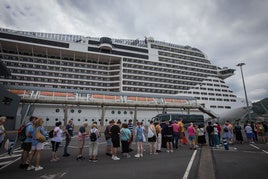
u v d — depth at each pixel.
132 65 47.28
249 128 14.80
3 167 7.10
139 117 39.22
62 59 45.31
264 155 9.02
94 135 8.35
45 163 7.70
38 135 6.70
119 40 62.22
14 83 36.75
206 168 6.49
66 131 9.70
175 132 12.12
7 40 38.44
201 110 45.06
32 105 32.81
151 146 10.15
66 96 34.84
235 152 10.00
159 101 41.06
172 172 6.05
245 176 5.48
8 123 25.53
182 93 46.69
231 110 46.72
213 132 12.34
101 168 6.71
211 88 49.12
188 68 53.44
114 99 37.91
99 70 46.53
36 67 40.56
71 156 9.44
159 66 49.66
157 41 61.53
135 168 6.66
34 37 41.16
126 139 9.31
